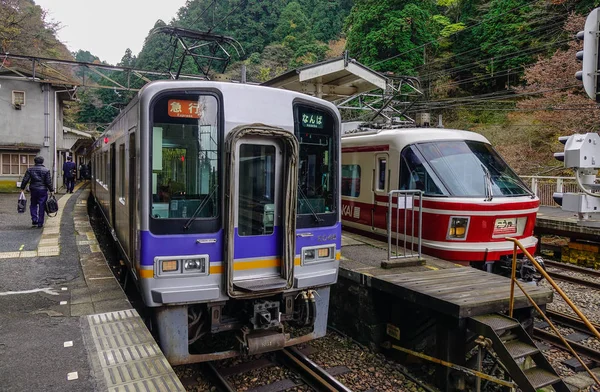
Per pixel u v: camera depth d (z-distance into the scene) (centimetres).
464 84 3084
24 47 2936
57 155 2178
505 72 2714
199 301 448
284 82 1223
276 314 489
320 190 533
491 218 762
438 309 488
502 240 782
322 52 4116
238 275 473
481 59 2909
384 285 567
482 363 522
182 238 443
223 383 478
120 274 817
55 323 461
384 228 901
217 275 458
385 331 606
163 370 363
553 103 1891
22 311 496
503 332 467
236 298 456
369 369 543
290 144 479
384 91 1418
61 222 1082
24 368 363
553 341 638
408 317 575
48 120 1998
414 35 2872
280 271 496
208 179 460
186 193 451
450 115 2970
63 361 376
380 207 911
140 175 434
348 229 1030
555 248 1264
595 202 400
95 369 363
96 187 1406
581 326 685
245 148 473
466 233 759
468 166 814
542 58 2158
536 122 2184
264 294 469
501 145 2292
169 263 439
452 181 785
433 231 778
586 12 2145
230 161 449
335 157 541
